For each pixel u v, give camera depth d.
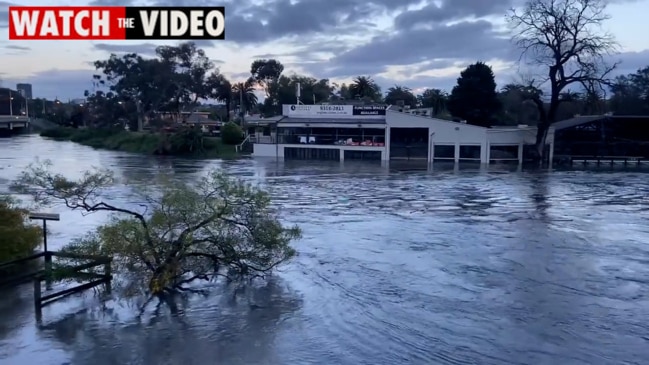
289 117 75.06
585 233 24.92
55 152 85.06
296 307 15.20
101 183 26.67
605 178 49.59
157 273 16.23
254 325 13.91
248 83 133.12
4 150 87.88
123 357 12.12
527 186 43.25
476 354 12.28
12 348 12.52
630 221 28.02
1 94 145.75
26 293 16.16
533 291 16.58
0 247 17.80
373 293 16.41
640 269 18.97
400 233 24.86
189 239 16.48
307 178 48.91
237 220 17.48
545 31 65.88
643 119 68.25
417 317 14.47
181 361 11.93
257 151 76.25
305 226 26.45
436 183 45.22
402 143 70.38
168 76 120.88
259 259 17.58
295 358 12.09
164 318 14.38
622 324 13.97
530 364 11.80
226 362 11.88
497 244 22.70
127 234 16.39
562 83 66.00
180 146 81.62
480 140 67.25
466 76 85.44
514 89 78.12
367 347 12.65
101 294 16.03
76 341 12.91
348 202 34.53
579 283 17.38
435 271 18.72
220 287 16.86
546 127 66.81
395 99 122.88
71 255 16.27
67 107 185.88
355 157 71.69
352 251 21.42
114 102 124.94
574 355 12.23
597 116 72.94
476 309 15.05
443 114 87.94
